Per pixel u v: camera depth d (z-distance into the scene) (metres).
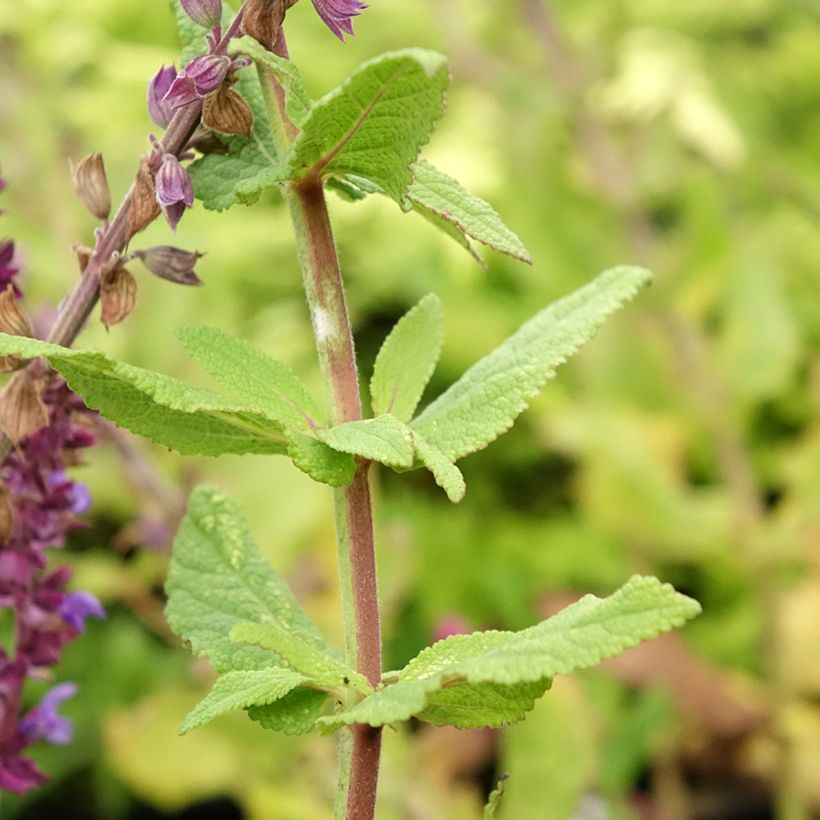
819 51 1.06
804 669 0.64
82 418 0.32
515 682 0.26
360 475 0.29
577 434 0.70
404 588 0.58
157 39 0.96
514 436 0.80
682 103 0.81
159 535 0.51
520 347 0.30
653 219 0.87
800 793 0.63
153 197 0.30
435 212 0.28
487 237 0.28
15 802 0.60
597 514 0.70
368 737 0.29
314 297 0.29
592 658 0.26
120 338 0.60
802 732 0.63
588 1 0.89
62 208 0.64
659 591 0.26
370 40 0.88
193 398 0.27
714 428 0.71
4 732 0.33
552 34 0.76
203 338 0.29
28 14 0.76
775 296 0.73
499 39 0.85
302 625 0.31
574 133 0.79
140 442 0.58
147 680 0.62
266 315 0.76
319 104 0.27
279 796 0.55
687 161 0.88
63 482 0.32
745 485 0.70
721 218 0.71
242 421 0.29
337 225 0.85
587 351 0.78
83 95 0.83
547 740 0.51
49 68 0.77
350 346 0.29
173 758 0.56
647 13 1.03
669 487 0.69
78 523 0.33
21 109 0.66
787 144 1.04
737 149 0.81
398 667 0.67
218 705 0.28
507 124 0.83
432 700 0.28
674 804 0.61
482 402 0.29
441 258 0.86
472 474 0.79
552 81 0.76
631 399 0.77
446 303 0.84
